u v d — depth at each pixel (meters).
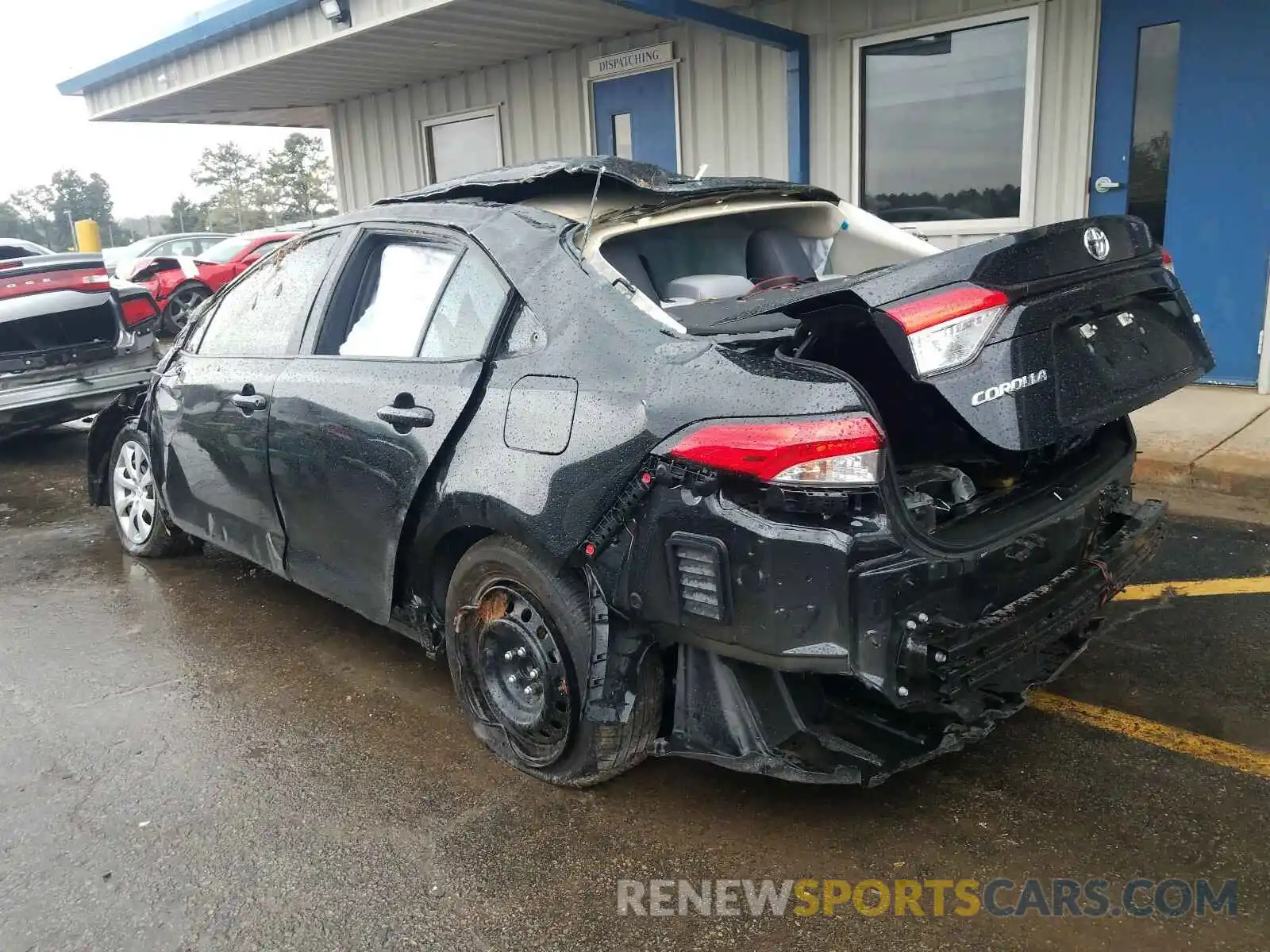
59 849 2.96
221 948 2.54
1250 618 4.09
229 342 4.47
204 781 3.29
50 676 4.12
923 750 2.66
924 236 8.08
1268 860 2.69
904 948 2.45
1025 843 2.80
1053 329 2.70
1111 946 2.42
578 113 10.19
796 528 2.43
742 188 3.68
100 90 12.84
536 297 3.10
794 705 2.73
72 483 7.55
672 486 2.60
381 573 3.54
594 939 2.52
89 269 7.83
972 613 2.60
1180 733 3.31
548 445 2.88
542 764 3.15
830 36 8.15
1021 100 7.41
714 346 2.69
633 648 2.84
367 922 2.61
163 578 5.27
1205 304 7.01
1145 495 5.51
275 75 10.53
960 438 3.38
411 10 8.09
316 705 3.81
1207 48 6.60
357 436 3.51
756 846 2.86
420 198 3.92
